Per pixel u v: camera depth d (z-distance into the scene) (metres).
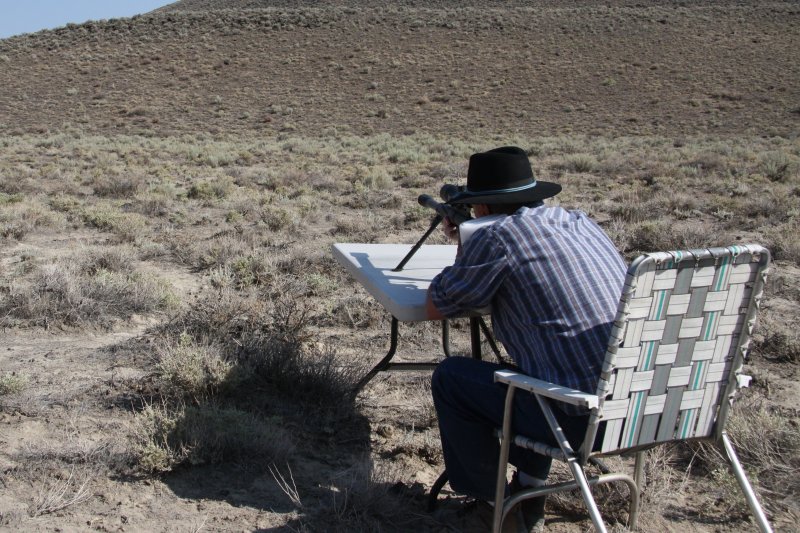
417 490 3.82
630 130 54.72
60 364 5.32
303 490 3.74
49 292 6.67
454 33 76.06
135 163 29.09
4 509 3.38
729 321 3.00
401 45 73.38
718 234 11.73
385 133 54.62
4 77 67.56
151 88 64.69
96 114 59.12
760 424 4.32
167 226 12.63
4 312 6.36
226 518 3.45
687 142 47.12
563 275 3.12
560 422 3.09
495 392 3.29
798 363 5.88
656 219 14.15
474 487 3.46
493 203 3.38
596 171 26.95
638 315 2.79
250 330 5.84
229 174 24.47
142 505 3.51
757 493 3.82
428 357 5.87
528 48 72.50
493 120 58.00
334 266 8.88
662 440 3.04
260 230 12.18
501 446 3.24
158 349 5.33
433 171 25.20
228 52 71.94
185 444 3.91
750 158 30.84
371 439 4.39
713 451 4.16
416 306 3.63
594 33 75.44
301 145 42.03
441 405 3.45
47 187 18.58
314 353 5.34
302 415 4.57
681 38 73.56
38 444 4.02
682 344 2.93
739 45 71.44
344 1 120.31
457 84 64.88
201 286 7.93
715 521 3.66
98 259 8.61
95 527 3.31
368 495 3.57
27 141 44.91
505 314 3.28
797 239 10.73
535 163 29.80
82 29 77.25
